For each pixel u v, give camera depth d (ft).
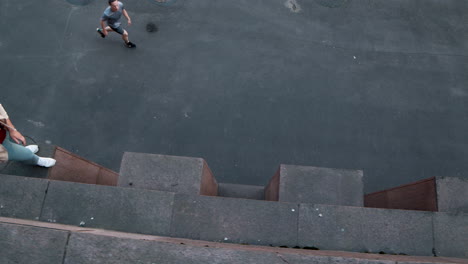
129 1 32.94
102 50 31.42
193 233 15.26
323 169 18.57
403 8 34.01
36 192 15.65
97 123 29.40
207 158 28.89
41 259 10.95
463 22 33.71
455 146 29.43
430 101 30.78
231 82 30.91
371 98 30.76
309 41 32.48
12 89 29.89
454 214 15.44
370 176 28.53
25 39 31.48
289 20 33.17
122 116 29.71
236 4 33.47
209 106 30.19
